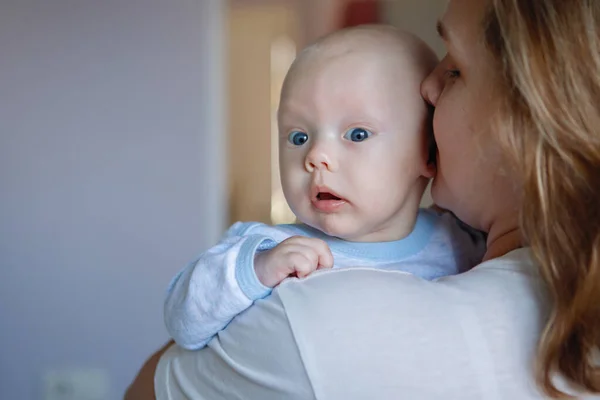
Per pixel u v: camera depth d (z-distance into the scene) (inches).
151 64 68.4
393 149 27.7
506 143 21.6
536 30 20.5
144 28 68.0
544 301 21.8
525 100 20.9
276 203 78.9
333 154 27.4
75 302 70.2
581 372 20.5
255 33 77.7
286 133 28.8
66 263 69.9
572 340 20.6
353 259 29.4
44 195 69.2
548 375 20.6
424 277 30.2
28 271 69.9
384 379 20.3
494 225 26.7
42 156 68.8
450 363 20.6
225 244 27.2
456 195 27.0
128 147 69.1
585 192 20.6
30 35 67.3
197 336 25.0
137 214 69.7
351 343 20.7
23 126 68.4
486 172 25.3
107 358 70.6
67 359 70.7
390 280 22.1
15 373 71.1
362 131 27.4
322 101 27.5
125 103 68.7
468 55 24.9
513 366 21.0
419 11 76.6
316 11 78.1
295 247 24.2
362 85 27.3
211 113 69.1
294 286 22.6
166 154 69.2
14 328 70.5
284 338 21.5
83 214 69.5
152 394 28.0
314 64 28.5
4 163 68.7
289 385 21.0
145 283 70.1
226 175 72.8
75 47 67.8
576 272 20.6
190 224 69.8
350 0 78.0
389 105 27.5
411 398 20.2
